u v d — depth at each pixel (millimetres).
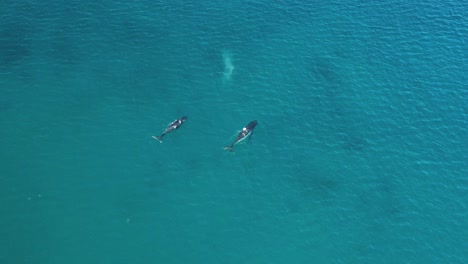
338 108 109688
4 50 115688
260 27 125250
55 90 108875
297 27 125938
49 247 86062
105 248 86562
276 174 98000
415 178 99125
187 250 87250
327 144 103250
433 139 105438
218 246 88062
